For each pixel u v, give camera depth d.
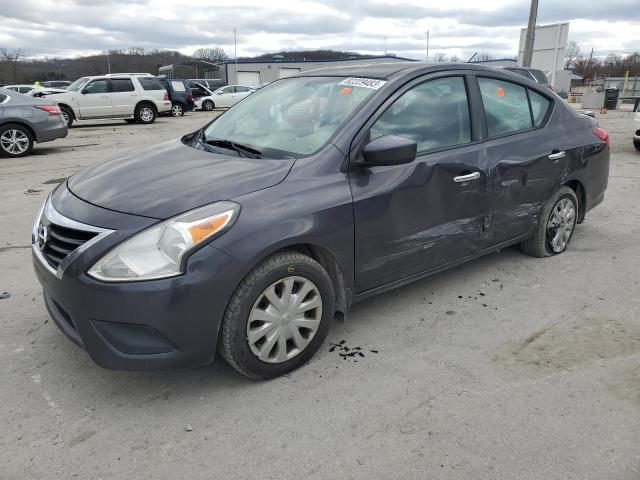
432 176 3.37
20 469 2.29
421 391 2.79
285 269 2.74
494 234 3.96
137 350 2.49
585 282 4.15
